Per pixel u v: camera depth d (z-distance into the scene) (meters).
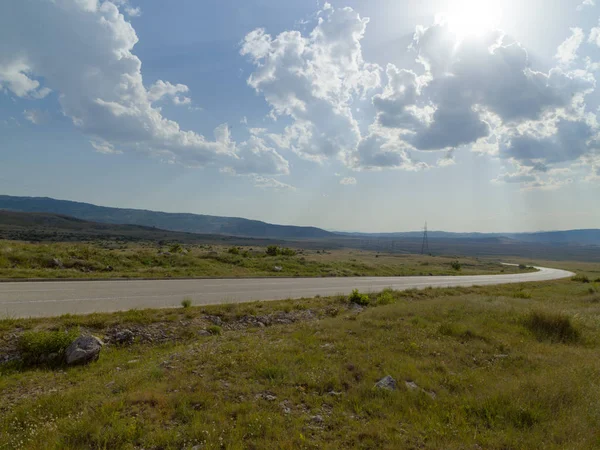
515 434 4.61
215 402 5.14
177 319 10.72
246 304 13.08
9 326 8.54
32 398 5.87
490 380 6.44
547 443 4.40
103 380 6.54
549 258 176.88
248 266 27.52
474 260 102.88
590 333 10.60
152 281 18.33
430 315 12.04
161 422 4.56
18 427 4.71
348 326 10.35
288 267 29.52
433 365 7.24
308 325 10.70
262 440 4.23
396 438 4.38
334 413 5.05
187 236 194.50
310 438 4.35
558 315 10.99
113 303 12.09
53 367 7.52
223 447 4.10
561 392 5.68
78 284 15.59
